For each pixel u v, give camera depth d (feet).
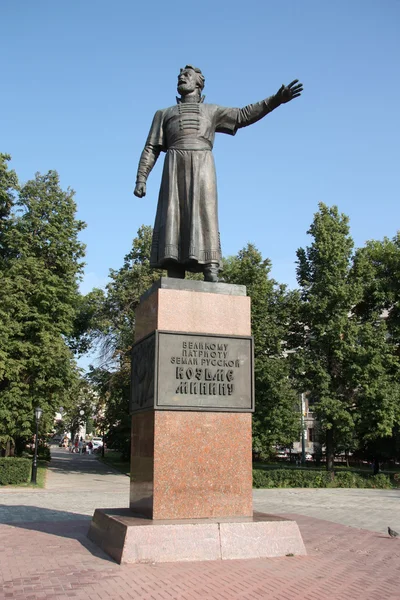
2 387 98.94
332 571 23.06
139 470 27.32
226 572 21.95
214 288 28.14
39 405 95.55
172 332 26.76
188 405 26.05
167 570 22.03
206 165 30.78
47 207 106.32
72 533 31.78
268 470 89.15
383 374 90.84
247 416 27.02
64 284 103.35
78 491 72.23
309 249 100.58
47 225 104.17
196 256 29.53
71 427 163.12
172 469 25.29
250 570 22.40
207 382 26.68
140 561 23.12
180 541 23.71
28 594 19.10
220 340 27.43
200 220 30.17
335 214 100.83
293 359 94.73
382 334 92.53
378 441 109.70
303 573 22.35
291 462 152.25
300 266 101.60
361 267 98.58
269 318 98.02
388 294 99.76
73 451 227.61
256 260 99.91
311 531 34.71
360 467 139.03
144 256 117.19
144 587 19.85
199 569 22.30
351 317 100.22
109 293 114.62
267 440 92.58
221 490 25.77
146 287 110.73
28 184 107.04
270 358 95.71
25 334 99.66
